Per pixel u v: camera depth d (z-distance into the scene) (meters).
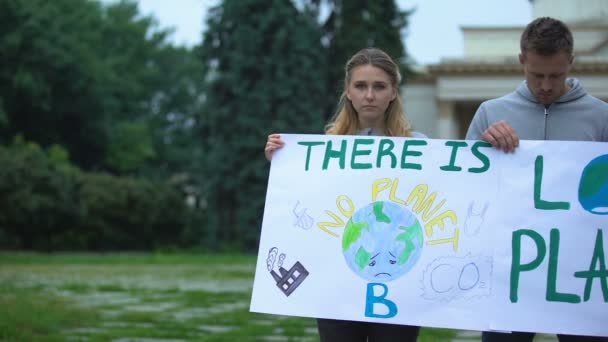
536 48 3.31
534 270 3.36
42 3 39.78
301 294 3.49
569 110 3.57
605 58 28.67
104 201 34.00
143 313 9.30
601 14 34.25
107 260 24.81
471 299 3.36
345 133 3.79
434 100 42.19
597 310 3.30
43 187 29.66
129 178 36.25
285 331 7.90
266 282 3.54
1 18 38.34
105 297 11.83
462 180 3.50
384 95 3.65
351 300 3.43
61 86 41.19
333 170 3.62
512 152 3.49
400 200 3.52
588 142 3.44
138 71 54.03
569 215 3.40
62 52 39.47
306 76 33.38
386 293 3.41
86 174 35.31
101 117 44.12
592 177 3.41
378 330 3.49
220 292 13.02
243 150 33.88
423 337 7.62
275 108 33.59
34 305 8.83
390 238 3.48
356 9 33.72
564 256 3.36
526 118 3.62
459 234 3.44
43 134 42.81
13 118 41.38
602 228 3.37
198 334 7.61
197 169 38.19
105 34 52.84
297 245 3.55
